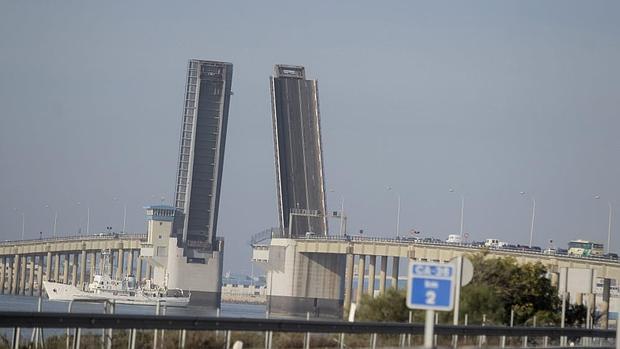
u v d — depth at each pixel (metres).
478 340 177.50
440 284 80.62
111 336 149.38
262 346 155.38
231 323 142.38
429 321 80.69
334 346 164.12
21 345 151.00
